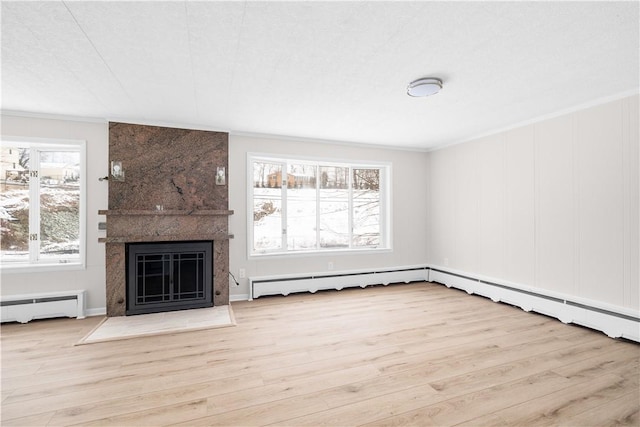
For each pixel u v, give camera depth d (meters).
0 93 2.79
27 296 3.20
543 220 3.49
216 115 3.44
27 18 1.70
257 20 1.74
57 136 3.38
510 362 2.38
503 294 3.93
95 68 2.31
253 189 4.38
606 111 2.93
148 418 1.72
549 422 1.69
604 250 2.95
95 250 3.49
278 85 2.64
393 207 5.11
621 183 2.82
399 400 1.89
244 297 4.15
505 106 3.18
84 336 2.86
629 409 1.80
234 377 2.16
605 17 1.72
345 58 2.19
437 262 5.14
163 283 3.61
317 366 2.31
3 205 3.37
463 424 1.67
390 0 1.57
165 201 3.69
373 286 4.94
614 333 2.82
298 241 4.69
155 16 1.69
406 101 3.03
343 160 4.76
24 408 1.81
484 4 1.61
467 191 4.54
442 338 2.85
